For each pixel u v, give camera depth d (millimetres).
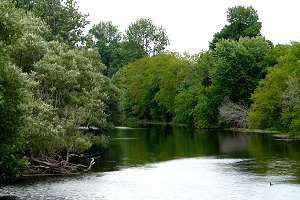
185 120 122188
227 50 103750
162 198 32438
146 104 140500
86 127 67375
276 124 85625
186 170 45438
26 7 89750
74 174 43594
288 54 85062
